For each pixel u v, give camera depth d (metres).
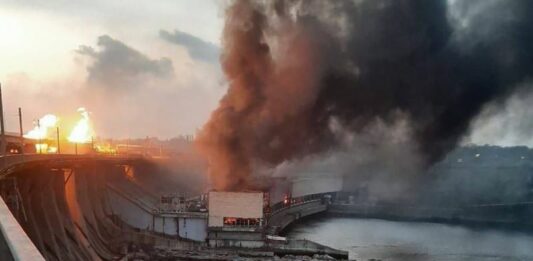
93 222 63.41
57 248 45.44
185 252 64.88
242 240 71.38
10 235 4.16
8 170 32.59
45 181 49.16
